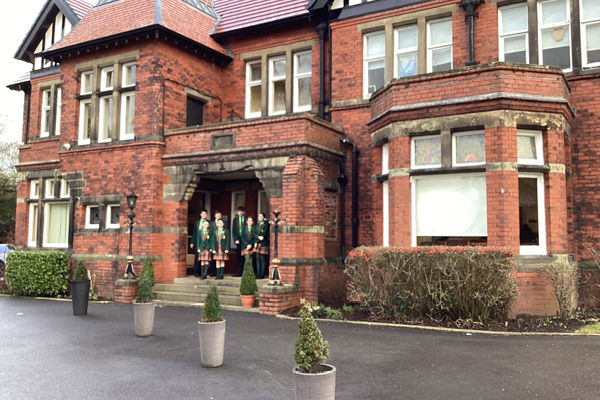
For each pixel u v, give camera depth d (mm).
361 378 5840
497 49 12117
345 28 14016
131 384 5762
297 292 11305
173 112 14203
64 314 11039
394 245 10523
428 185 10547
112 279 13891
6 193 28219
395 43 13500
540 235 9844
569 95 10930
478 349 7176
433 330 8594
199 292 12656
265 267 12992
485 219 9914
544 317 9305
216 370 6316
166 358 6934
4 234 28078
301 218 11594
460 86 9984
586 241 10680
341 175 13219
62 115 15711
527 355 6789
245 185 15680
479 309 8820
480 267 8578
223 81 16125
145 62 13938
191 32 15023
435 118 10273
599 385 5445
